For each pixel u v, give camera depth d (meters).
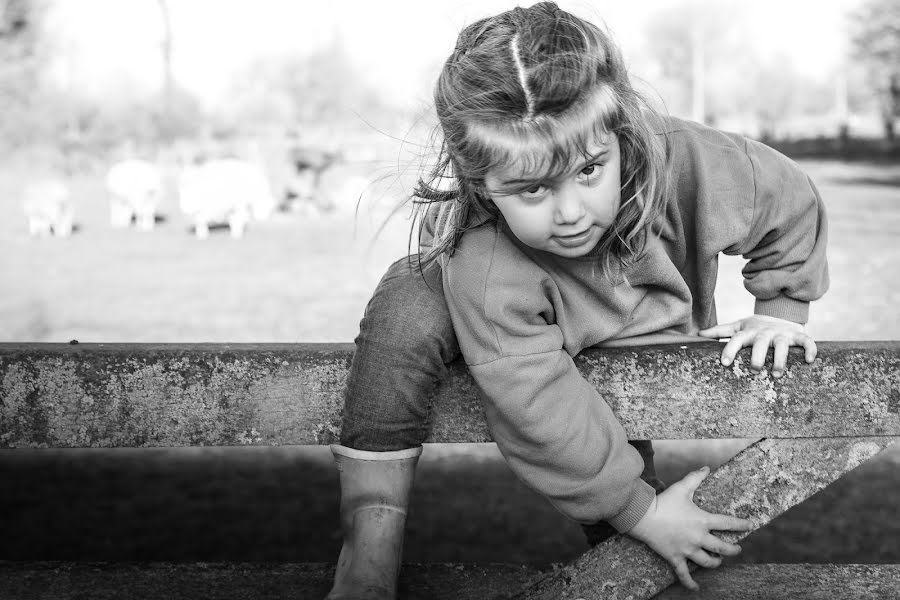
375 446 1.22
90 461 2.92
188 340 4.43
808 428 1.26
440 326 1.20
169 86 21.64
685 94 27.30
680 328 1.36
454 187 1.20
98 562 1.48
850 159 17.80
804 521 2.29
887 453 2.88
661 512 1.22
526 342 1.16
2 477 2.75
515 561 2.01
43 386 1.30
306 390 1.29
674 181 1.28
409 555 2.04
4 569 1.45
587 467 1.17
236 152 16.17
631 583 1.29
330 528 2.26
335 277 6.12
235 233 8.55
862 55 23.94
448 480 2.64
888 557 2.04
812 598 1.34
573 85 1.03
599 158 1.06
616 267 1.23
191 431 1.30
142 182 9.30
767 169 1.30
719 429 1.27
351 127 19.58
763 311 1.37
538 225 1.07
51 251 7.70
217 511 2.40
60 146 17.86
